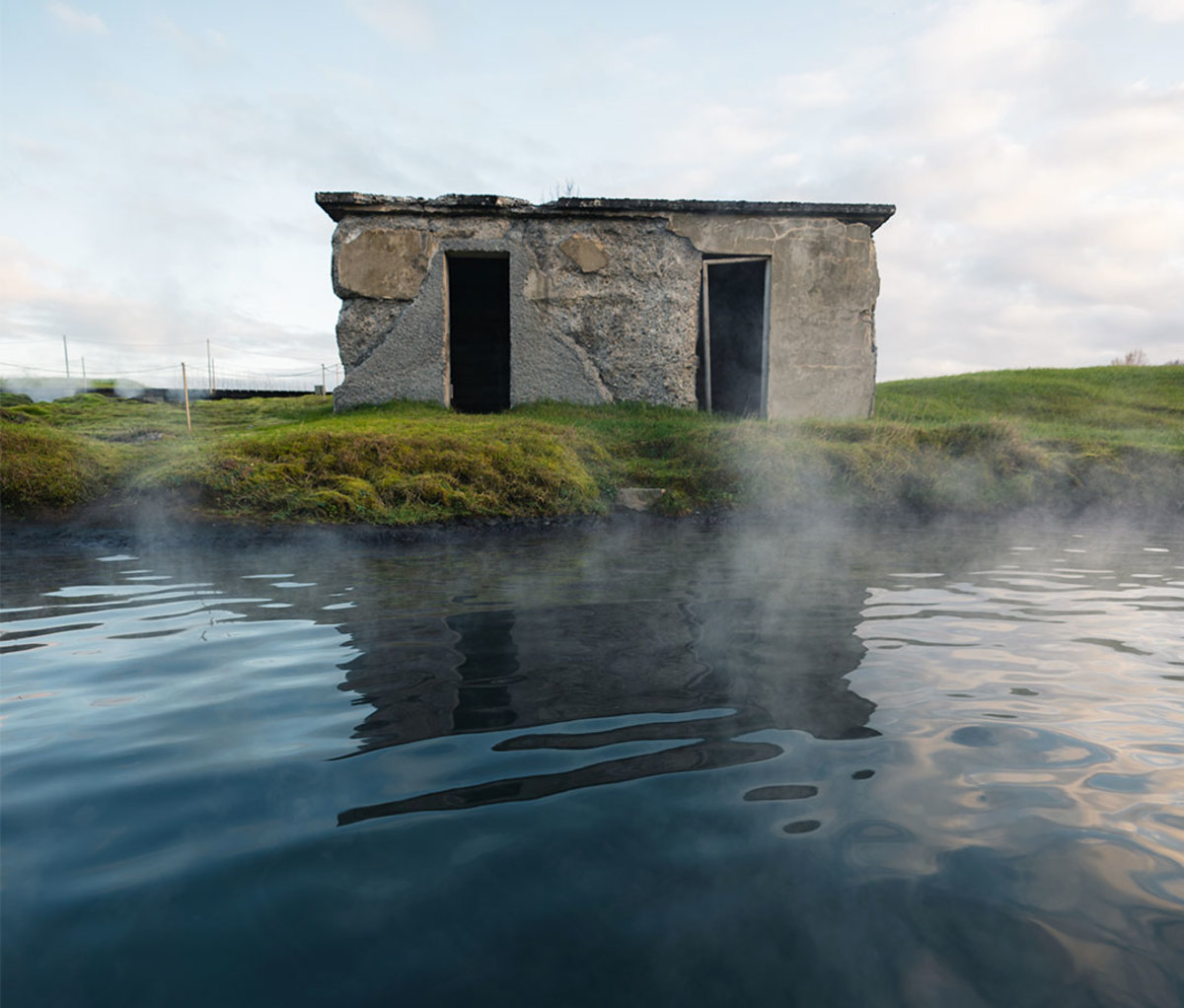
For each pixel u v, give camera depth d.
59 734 1.97
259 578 4.27
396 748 1.87
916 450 8.12
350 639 2.90
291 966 1.10
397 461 6.87
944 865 1.35
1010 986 1.06
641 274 10.91
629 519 6.91
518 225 10.75
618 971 1.08
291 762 1.79
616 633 2.99
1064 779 1.70
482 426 8.33
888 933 1.17
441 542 5.73
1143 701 2.22
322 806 1.57
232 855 1.38
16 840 1.44
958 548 5.46
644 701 2.20
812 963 1.10
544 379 10.91
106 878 1.32
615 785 1.66
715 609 3.45
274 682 2.40
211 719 2.08
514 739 1.93
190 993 1.04
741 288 14.46
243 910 1.22
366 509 6.11
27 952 1.13
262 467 6.48
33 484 6.07
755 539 6.00
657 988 1.04
